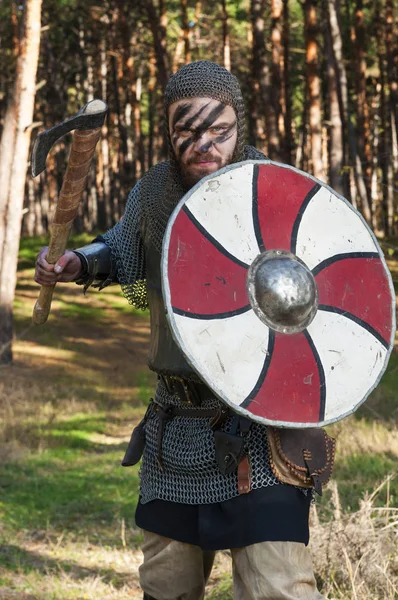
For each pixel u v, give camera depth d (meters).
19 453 11.97
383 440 10.27
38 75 45.50
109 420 15.01
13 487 9.98
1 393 16.11
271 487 3.37
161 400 3.68
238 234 3.38
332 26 26.30
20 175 18.81
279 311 3.30
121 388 18.58
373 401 12.54
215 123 3.44
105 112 3.09
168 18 40.31
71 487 10.01
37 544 7.79
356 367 3.41
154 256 3.66
